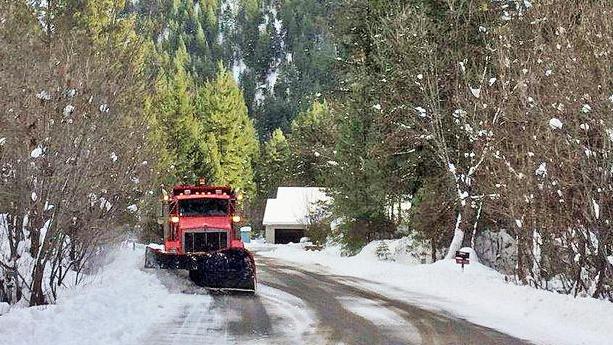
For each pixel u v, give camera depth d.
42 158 11.67
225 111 79.81
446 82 27.36
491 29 26.50
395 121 28.69
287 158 90.88
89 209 14.28
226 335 11.84
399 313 15.09
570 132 15.89
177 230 21.67
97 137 12.54
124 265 22.47
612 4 15.92
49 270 15.85
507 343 11.59
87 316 11.68
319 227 52.41
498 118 23.25
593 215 15.72
